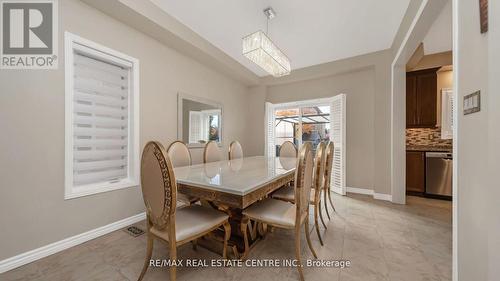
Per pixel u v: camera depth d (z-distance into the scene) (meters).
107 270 1.45
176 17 2.44
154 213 1.25
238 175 1.70
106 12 2.03
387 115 3.11
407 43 2.29
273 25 2.58
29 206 1.56
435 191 3.24
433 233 2.02
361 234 2.00
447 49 3.00
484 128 0.86
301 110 4.46
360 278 1.37
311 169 1.62
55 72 1.70
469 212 0.99
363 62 3.34
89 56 2.00
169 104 2.80
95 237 1.94
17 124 1.51
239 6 2.22
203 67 3.45
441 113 3.48
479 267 0.90
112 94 2.22
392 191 3.01
